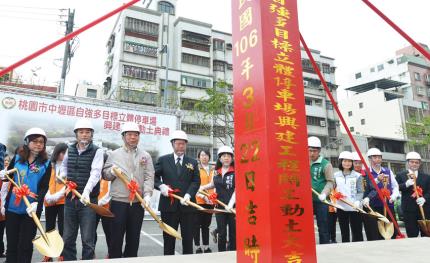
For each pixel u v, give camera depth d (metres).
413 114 32.84
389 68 38.41
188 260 2.73
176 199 4.30
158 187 4.30
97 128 8.95
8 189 3.86
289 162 1.83
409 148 30.95
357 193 5.63
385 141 30.02
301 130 1.91
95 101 9.03
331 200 5.70
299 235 1.79
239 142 2.04
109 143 9.02
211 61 25.33
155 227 8.95
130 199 3.73
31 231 3.68
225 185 5.26
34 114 8.31
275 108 1.85
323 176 5.26
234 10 2.22
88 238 3.79
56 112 8.54
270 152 1.79
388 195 5.41
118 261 2.68
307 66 29.19
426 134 27.03
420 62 37.84
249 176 1.91
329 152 28.23
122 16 23.62
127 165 3.91
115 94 22.02
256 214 1.83
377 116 33.97
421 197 5.29
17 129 8.10
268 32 1.93
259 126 1.86
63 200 4.86
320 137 28.27
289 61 1.96
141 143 9.49
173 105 21.12
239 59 2.11
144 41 23.86
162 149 9.73
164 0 27.16
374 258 2.89
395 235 5.68
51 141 8.36
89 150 4.12
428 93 37.34
